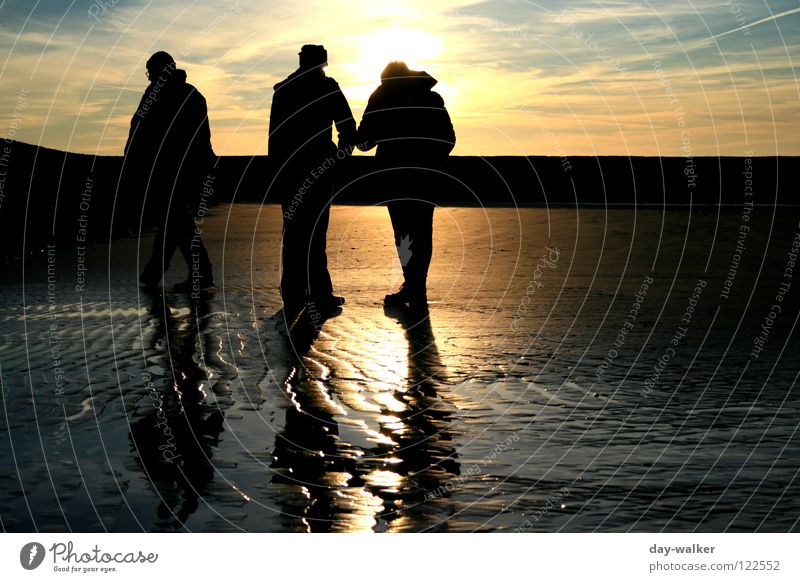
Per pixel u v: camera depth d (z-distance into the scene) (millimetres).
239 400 4926
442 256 12320
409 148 8406
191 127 9102
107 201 15359
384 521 3289
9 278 9867
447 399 4988
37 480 3660
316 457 3967
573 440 4230
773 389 5215
